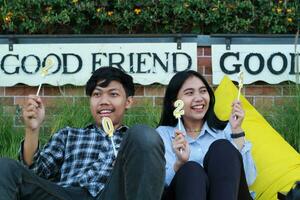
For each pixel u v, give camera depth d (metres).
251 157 3.58
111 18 5.35
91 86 3.54
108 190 2.89
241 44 5.15
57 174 3.45
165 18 5.36
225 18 5.32
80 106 4.93
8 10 5.34
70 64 5.16
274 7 5.34
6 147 4.86
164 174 2.77
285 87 5.15
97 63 5.16
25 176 2.93
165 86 5.17
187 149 3.34
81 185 3.26
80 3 5.35
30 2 5.34
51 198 3.05
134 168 2.72
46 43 5.18
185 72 3.74
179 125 3.44
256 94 5.18
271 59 5.14
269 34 5.20
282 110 4.93
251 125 4.16
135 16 5.35
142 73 5.15
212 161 3.07
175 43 5.14
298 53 5.10
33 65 5.17
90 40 5.18
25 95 5.21
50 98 5.19
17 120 5.10
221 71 5.15
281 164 3.90
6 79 5.18
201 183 2.95
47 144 3.47
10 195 2.78
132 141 2.74
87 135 3.49
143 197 2.69
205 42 5.17
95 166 3.35
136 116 4.86
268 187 3.81
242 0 5.36
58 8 5.38
